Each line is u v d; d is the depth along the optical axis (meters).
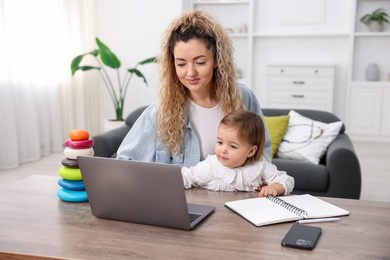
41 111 5.00
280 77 6.10
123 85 6.15
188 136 1.71
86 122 5.84
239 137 1.49
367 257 1.03
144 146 1.68
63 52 5.36
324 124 3.35
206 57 1.50
